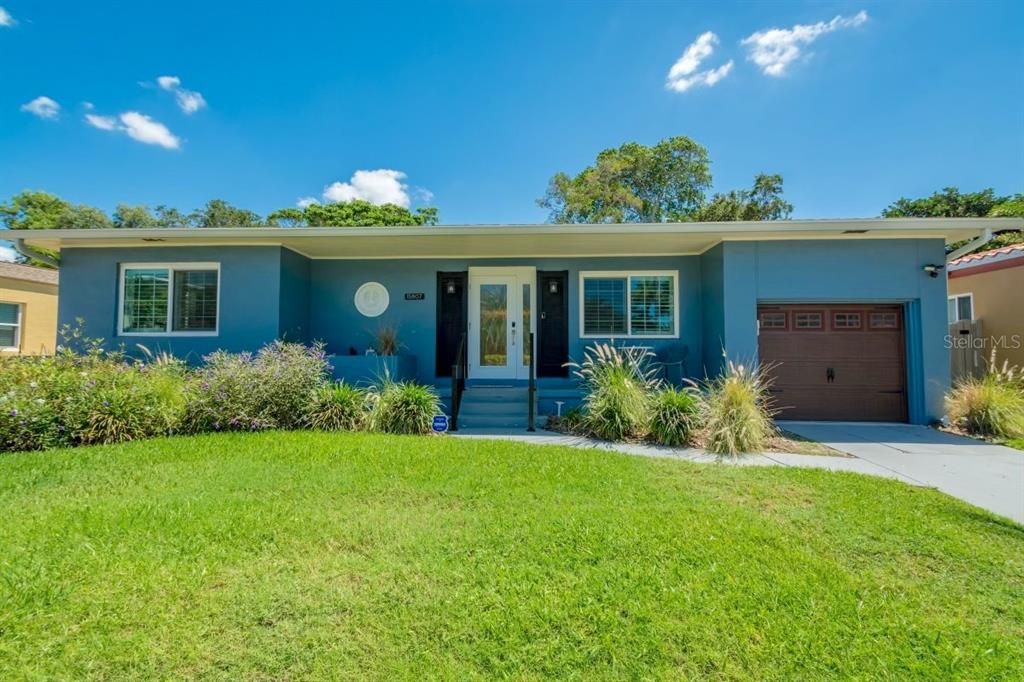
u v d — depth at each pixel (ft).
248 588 7.73
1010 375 23.91
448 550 9.18
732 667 6.20
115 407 18.53
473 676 6.05
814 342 26.20
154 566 8.31
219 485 12.80
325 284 30.55
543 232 23.82
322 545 9.30
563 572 8.39
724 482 13.75
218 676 5.97
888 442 20.66
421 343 30.25
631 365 24.18
